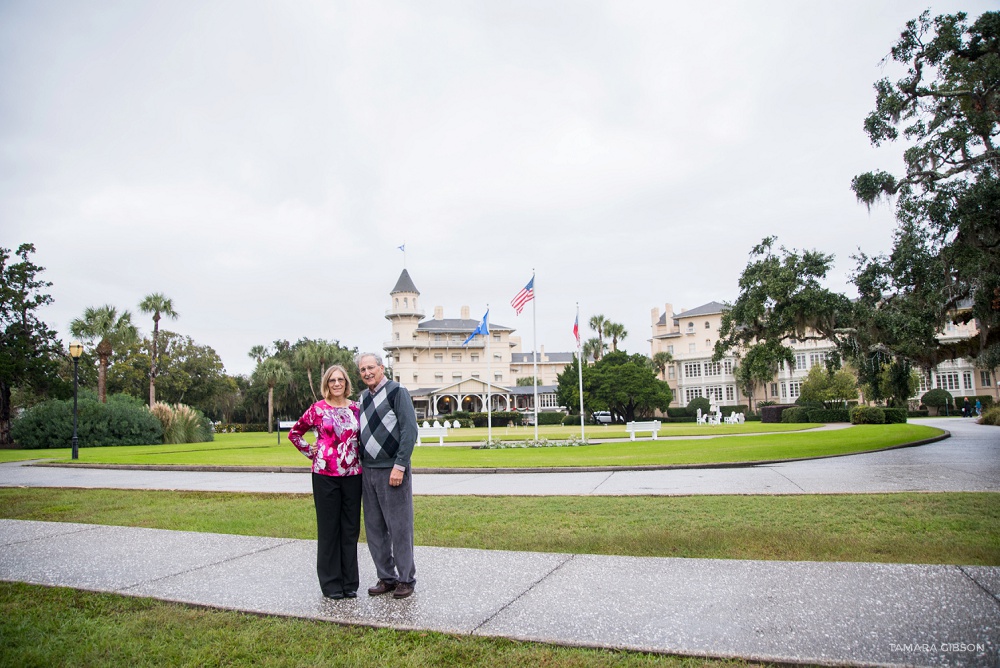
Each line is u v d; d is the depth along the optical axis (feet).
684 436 106.73
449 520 28.04
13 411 191.72
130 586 17.76
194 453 83.20
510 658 12.28
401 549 16.30
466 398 310.24
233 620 14.92
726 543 21.85
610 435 118.93
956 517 25.13
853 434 89.04
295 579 18.26
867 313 60.23
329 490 16.26
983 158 54.34
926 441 72.38
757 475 44.01
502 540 23.40
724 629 13.34
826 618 13.79
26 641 13.71
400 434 16.37
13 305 136.77
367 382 16.90
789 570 17.78
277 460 67.31
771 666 11.70
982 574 16.66
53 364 140.36
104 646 13.35
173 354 220.84
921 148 57.26
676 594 15.87
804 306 65.87
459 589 16.87
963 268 52.80
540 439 106.11
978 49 55.93
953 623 13.26
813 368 208.33
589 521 26.91
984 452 58.70
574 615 14.53
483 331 98.68
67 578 18.75
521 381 352.28
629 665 11.80
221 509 32.65
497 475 49.19
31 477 53.36
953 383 229.04
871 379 66.85
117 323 158.71
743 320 72.08
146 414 121.19
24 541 24.32
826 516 26.40
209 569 19.54
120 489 42.06
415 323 314.96
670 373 314.55
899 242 58.18
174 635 14.05
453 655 12.47
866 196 60.34
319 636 13.78
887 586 15.92
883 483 37.06
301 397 262.47
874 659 11.62
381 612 15.14
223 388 238.68
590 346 293.84
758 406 252.83
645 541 22.38
